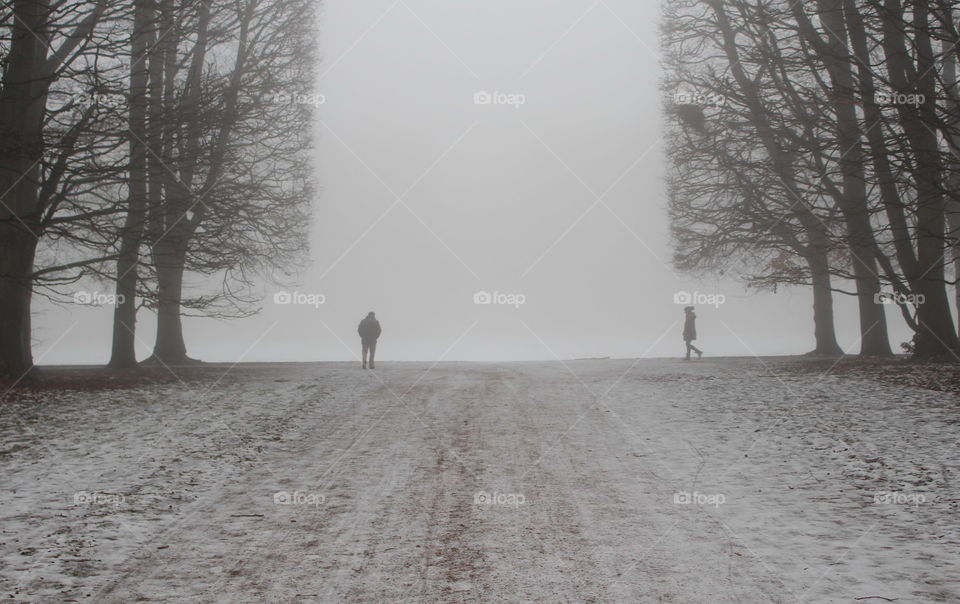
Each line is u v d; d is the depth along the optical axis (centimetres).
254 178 2817
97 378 2259
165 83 2377
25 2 1833
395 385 2147
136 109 2000
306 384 2162
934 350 2216
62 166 1909
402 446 1360
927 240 2208
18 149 1758
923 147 1908
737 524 925
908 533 877
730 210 2834
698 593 726
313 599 711
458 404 1797
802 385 1900
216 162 2252
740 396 1794
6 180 1970
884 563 792
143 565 795
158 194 2353
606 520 945
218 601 707
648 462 1233
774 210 2703
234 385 2131
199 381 2239
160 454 1277
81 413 1622
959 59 1977
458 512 977
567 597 716
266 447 1354
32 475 1134
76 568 785
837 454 1227
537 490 1077
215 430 1479
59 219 1983
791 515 954
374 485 1106
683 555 825
